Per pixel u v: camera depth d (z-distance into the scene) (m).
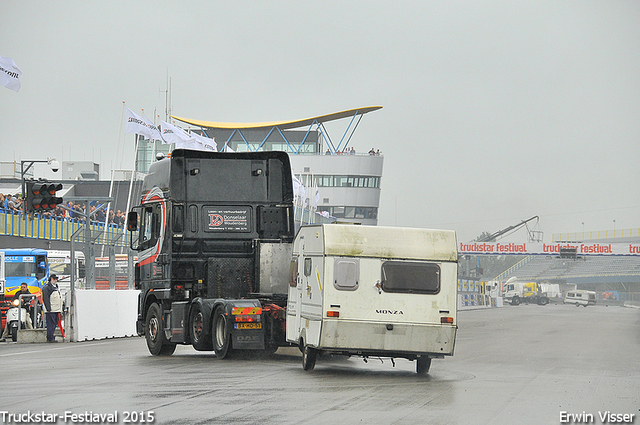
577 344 47.47
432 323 28.12
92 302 48.78
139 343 45.38
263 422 17.55
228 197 36.47
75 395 21.84
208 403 20.38
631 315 114.25
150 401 20.72
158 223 37.06
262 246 35.72
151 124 83.94
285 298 35.22
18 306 47.56
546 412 19.81
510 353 40.16
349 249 27.86
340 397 21.77
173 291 35.50
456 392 23.48
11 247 74.38
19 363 31.88
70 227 84.25
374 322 27.73
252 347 32.75
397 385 25.03
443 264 28.47
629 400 22.44
